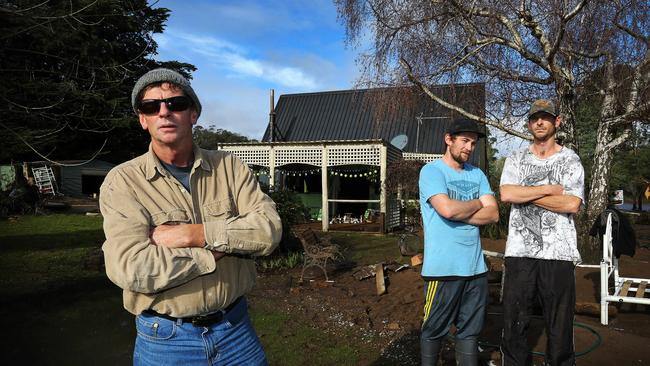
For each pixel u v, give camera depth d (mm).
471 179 3416
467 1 9008
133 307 1921
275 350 4414
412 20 9773
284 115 22672
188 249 1859
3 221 16297
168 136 1992
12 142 7230
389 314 5492
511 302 3416
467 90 10883
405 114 17094
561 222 3371
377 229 14953
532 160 3664
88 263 8242
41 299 6250
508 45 9211
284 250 9008
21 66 8094
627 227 5207
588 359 3846
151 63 17281
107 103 9172
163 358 1895
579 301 5633
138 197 1946
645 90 9352
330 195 18234
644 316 5133
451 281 3135
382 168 14234
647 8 8539
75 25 8336
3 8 6250
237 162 2256
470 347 3236
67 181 28625
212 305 1919
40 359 4242
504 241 9742
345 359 4168
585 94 10477
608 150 10312
